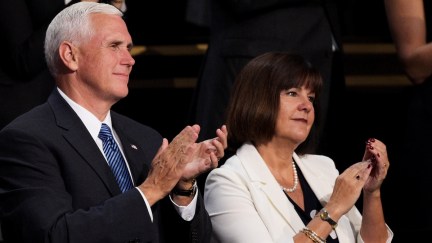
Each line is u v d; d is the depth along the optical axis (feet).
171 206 34.55
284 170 39.99
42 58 41.24
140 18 55.88
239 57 44.14
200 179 45.34
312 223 36.91
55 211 32.24
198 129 33.19
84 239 31.89
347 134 52.54
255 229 37.42
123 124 37.01
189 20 53.11
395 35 47.11
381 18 56.49
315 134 41.04
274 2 44.24
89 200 33.40
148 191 32.94
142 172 35.81
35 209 32.24
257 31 44.29
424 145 45.88
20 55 41.27
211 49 45.34
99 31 35.06
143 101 53.31
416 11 46.83
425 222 45.68
